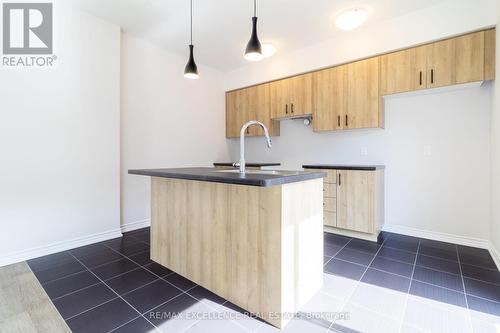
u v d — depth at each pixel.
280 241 1.48
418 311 1.62
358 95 3.20
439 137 2.92
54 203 2.62
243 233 1.67
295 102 3.81
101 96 2.95
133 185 3.47
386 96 3.11
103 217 3.00
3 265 2.31
